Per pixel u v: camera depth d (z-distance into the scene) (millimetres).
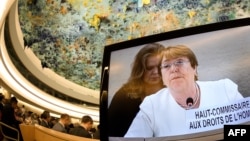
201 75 1515
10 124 4129
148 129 1450
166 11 8305
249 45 1524
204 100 1476
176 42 1581
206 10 7938
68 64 9773
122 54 1598
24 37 8133
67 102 11492
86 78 10297
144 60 1567
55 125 4145
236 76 1486
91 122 4387
